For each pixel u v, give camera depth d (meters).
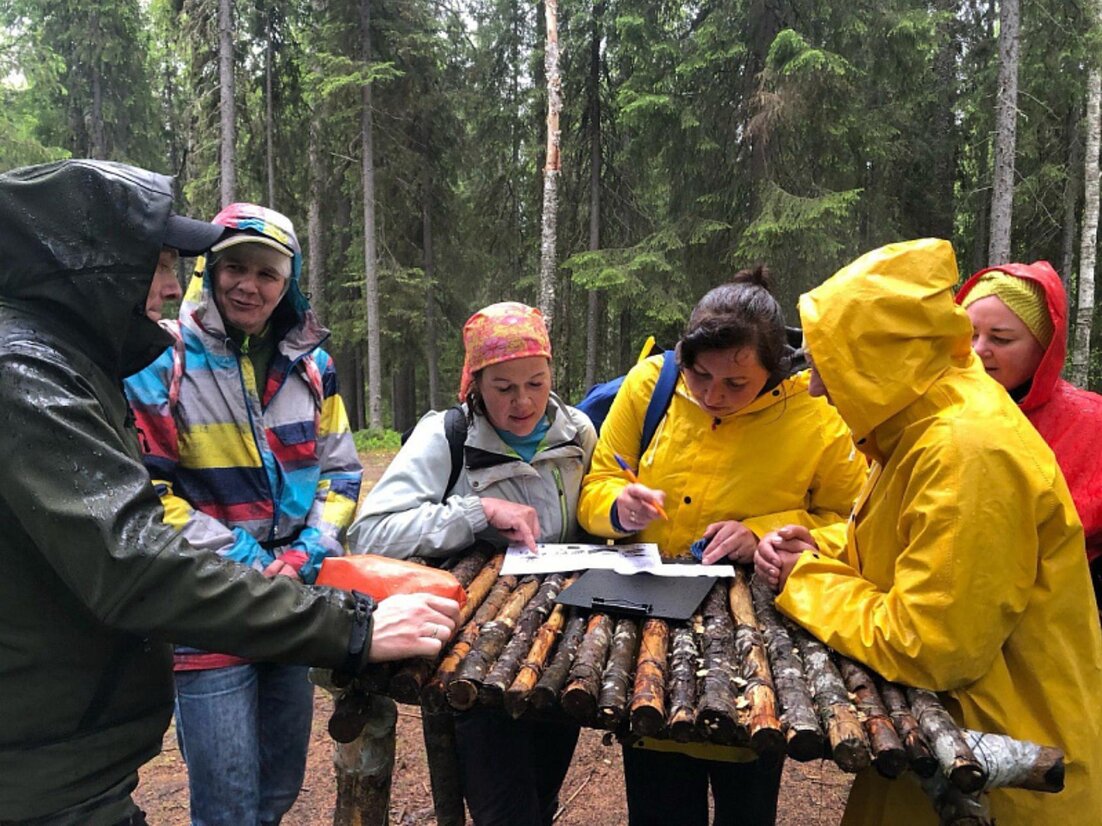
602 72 15.12
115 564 1.13
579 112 15.21
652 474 2.06
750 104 11.79
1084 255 12.15
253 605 1.22
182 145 21.58
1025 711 1.38
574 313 17.05
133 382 1.91
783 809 2.84
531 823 1.91
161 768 3.15
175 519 1.86
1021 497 1.28
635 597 1.68
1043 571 1.36
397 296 16.56
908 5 12.31
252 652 1.23
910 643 1.30
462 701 1.35
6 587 1.17
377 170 16.39
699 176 13.09
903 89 13.17
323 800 2.94
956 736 1.20
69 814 1.26
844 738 1.17
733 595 1.70
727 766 1.87
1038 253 14.84
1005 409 1.35
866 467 1.96
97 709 1.27
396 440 14.44
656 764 1.88
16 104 18.20
